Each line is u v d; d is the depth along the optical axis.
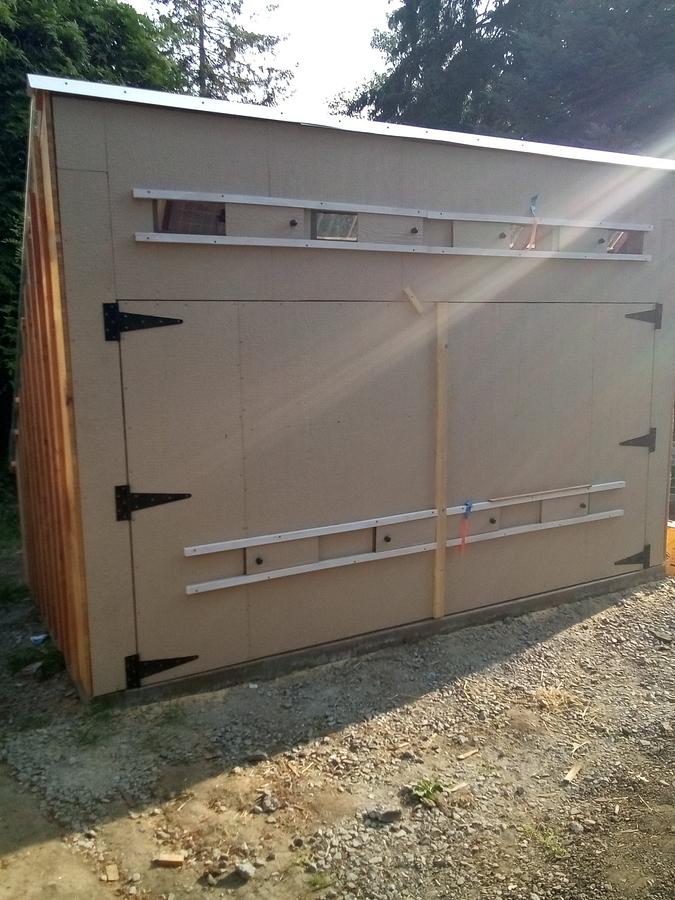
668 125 11.92
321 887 2.67
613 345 5.28
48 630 4.98
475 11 18.44
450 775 3.37
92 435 3.62
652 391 5.54
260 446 4.03
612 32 11.57
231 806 3.13
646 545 5.72
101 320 3.56
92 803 3.15
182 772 3.37
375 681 4.22
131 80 11.02
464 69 18.30
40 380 4.46
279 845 2.89
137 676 3.88
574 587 5.39
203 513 3.93
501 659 4.52
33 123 3.68
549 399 5.03
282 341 4.02
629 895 2.60
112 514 3.71
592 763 3.47
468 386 4.67
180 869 2.76
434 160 4.34
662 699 4.07
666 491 5.77
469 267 4.56
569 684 4.24
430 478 4.62
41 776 3.34
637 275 5.30
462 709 3.96
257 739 3.64
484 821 3.04
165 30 12.68
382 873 2.74
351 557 4.39
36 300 4.34
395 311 4.35
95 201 3.48
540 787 3.29
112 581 3.76
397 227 4.27
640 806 3.12
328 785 3.29
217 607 4.04
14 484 9.23
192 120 3.63
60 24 9.67
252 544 4.05
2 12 8.84
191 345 3.79
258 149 3.81
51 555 4.56
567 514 5.25
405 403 4.46
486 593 4.99
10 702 4.04
